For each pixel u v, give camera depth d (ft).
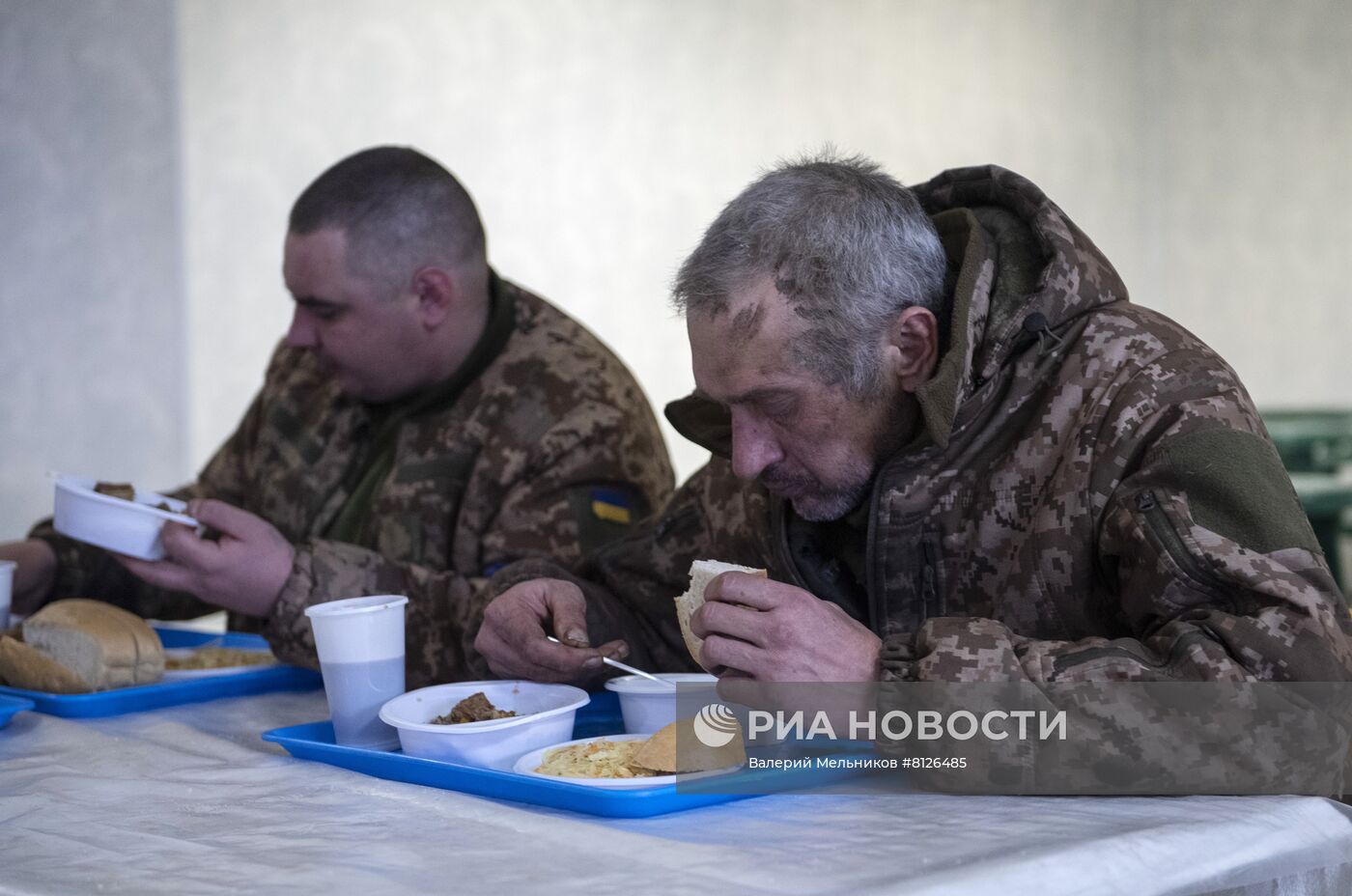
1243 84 22.50
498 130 16.11
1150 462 4.48
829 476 4.96
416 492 7.19
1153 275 22.18
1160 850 3.42
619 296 17.11
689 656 5.93
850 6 18.76
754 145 18.02
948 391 4.59
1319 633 3.96
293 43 14.64
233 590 6.05
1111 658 4.05
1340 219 23.24
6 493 13.29
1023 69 20.57
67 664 5.79
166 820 3.89
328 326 7.17
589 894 3.04
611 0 16.81
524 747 4.33
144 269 13.82
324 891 3.15
